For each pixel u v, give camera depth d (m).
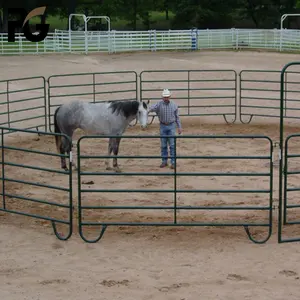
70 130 13.38
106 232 9.98
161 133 13.70
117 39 37.12
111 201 11.52
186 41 38.22
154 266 8.66
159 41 38.00
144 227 10.21
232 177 13.13
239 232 9.98
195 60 32.94
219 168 13.73
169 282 8.14
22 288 8.00
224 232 9.98
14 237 9.80
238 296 7.71
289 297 7.69
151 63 31.78
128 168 13.83
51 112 20.42
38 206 11.26
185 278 8.26
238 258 8.92
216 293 7.80
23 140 16.66
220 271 8.48
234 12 62.12
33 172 13.62
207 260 8.87
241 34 38.66
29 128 17.05
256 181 12.80
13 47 37.16
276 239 9.62
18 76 27.53
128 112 13.27
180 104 21.64
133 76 27.77
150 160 14.59
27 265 8.73
